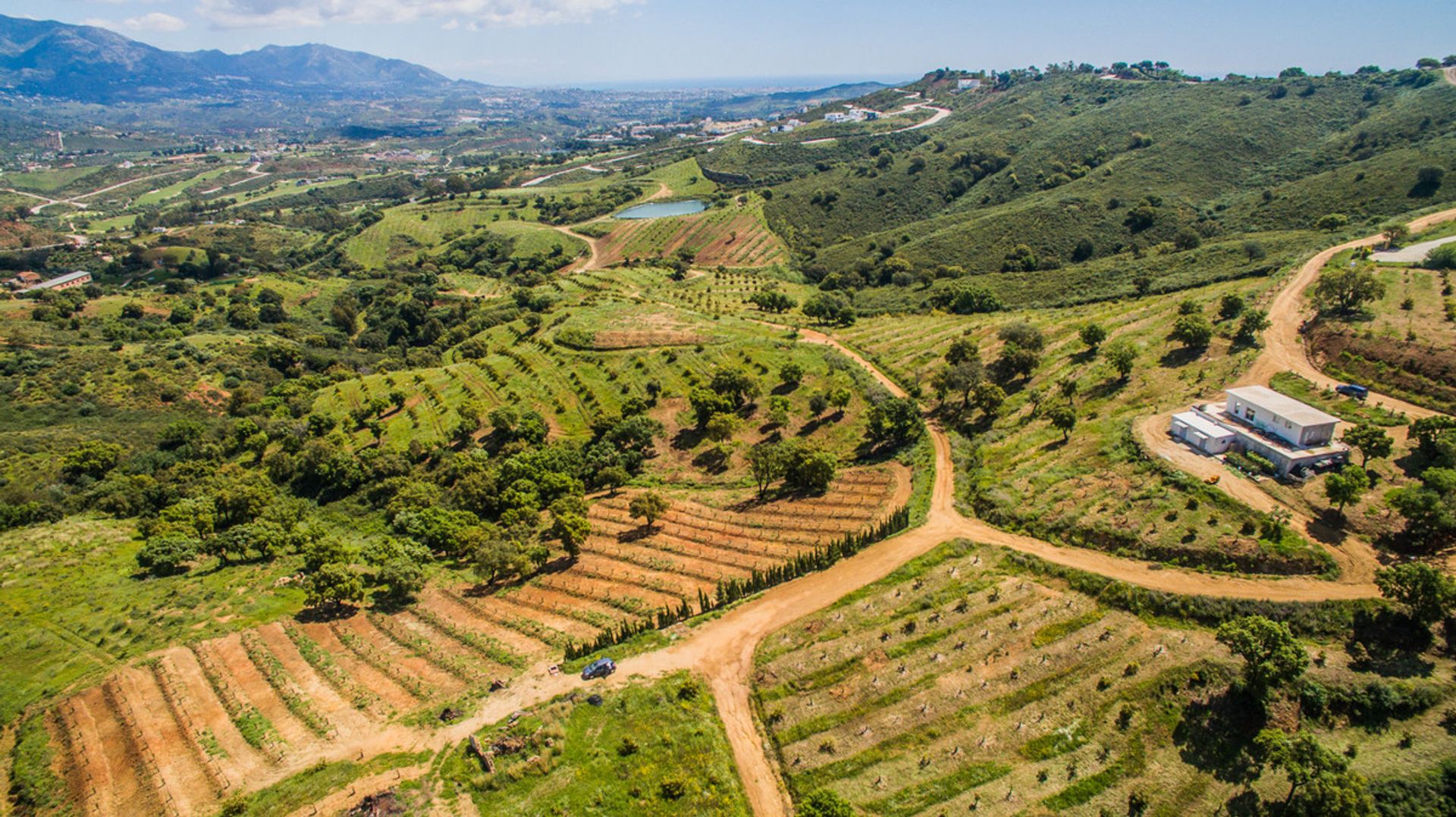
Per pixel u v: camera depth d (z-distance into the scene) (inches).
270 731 2421.3
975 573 3041.3
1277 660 2230.6
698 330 6225.4
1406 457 3157.0
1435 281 4559.5
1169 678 2409.0
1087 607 2773.1
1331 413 3617.1
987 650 2620.6
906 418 4284.0
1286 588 2679.6
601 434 4906.5
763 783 2255.2
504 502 4229.8
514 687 2623.0
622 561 3550.7
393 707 2549.2
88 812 2118.6
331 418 5536.4
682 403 5167.3
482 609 3228.3
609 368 5738.2
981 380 4515.3
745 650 2758.4
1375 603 2529.5
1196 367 4284.0
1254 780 2132.1
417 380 6225.4
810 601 2989.7
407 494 4355.3
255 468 5044.3
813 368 5290.4
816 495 3956.7
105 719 2486.5
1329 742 2192.4
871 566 3169.3
